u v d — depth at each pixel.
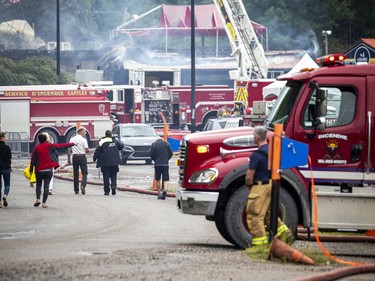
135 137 69.94
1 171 38.41
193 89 80.00
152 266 19.75
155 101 96.62
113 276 18.25
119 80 109.94
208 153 25.09
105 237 27.17
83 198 43.75
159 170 43.78
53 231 29.02
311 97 24.89
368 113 24.73
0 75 103.19
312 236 28.28
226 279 18.05
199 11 134.12
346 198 24.59
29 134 82.31
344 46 144.00
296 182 24.33
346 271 19.11
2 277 18.09
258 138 22.83
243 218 24.34
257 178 22.75
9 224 31.34
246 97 81.69
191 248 24.16
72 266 19.67
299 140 24.80
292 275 18.78
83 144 46.53
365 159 24.69
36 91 82.38
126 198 44.00
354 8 148.25
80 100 83.00
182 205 25.28
